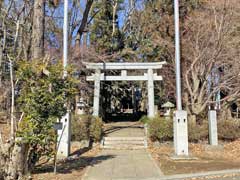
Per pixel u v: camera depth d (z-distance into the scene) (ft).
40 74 25.40
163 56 65.87
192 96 53.47
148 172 27.91
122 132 55.01
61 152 36.42
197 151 41.63
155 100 73.26
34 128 24.18
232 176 26.81
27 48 42.55
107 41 77.56
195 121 51.60
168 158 36.06
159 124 46.01
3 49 45.09
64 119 36.65
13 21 52.21
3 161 24.14
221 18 49.47
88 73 61.46
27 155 24.97
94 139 46.39
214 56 50.26
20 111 25.25
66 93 26.30
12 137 24.63
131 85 91.50
